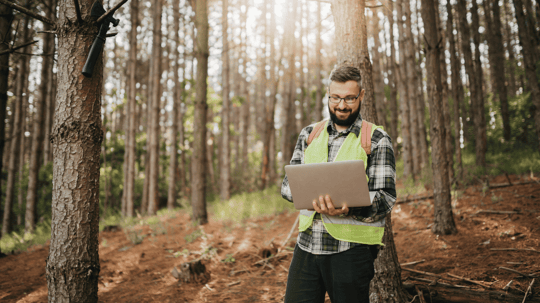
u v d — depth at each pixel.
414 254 4.08
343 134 1.76
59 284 2.05
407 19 8.40
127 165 10.79
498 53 9.60
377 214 1.61
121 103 13.76
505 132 9.38
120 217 10.55
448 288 3.18
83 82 2.11
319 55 12.19
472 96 8.27
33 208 8.13
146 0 13.71
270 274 4.18
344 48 3.09
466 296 3.03
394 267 2.95
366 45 3.10
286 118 11.94
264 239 5.62
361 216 1.62
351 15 3.08
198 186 7.32
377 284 2.94
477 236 4.17
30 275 4.72
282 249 4.88
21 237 7.81
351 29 3.07
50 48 7.97
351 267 1.62
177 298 3.61
